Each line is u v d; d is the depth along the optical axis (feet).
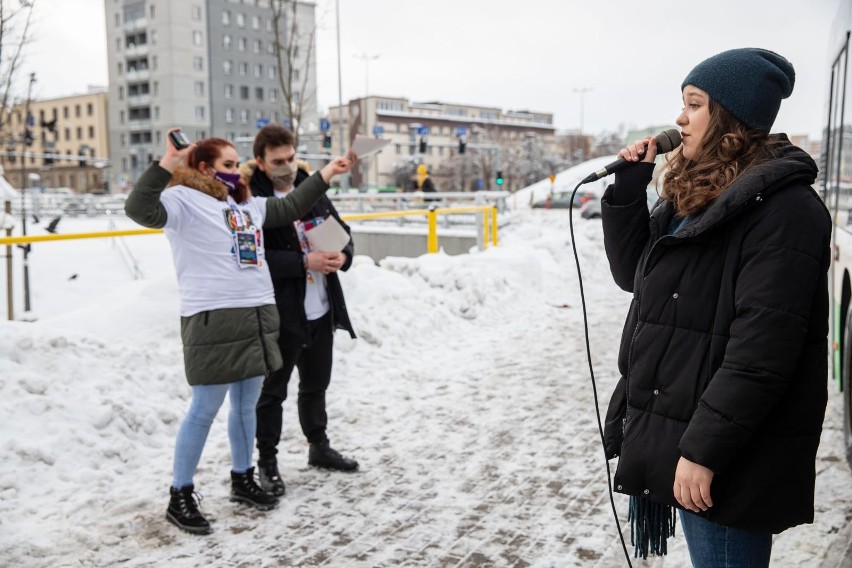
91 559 11.00
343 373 20.90
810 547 11.10
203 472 14.39
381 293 26.43
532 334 26.81
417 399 18.99
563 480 13.91
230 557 11.19
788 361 5.87
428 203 65.31
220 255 11.68
